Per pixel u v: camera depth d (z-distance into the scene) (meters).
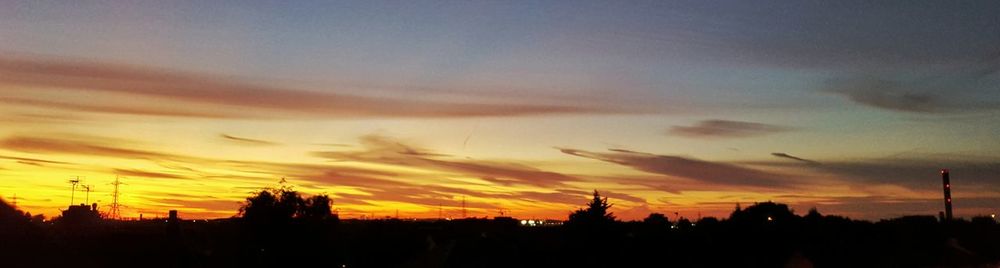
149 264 41.28
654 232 68.69
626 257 61.34
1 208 35.62
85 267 38.03
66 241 39.72
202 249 47.16
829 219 77.81
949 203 87.69
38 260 35.94
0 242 35.00
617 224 66.31
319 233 50.25
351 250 54.72
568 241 65.69
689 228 73.88
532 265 59.34
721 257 64.50
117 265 40.19
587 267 59.09
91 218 72.88
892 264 70.50
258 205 49.81
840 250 70.25
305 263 48.88
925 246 78.50
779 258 65.00
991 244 83.62
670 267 60.28
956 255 77.25
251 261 48.03
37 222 40.38
